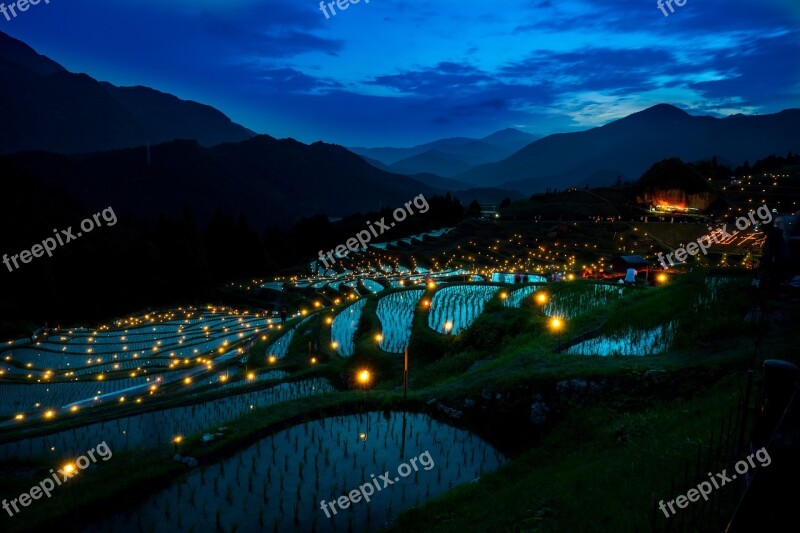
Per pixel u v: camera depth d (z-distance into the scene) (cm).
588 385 1697
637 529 862
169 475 1445
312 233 14962
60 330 5991
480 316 3144
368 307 4166
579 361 1916
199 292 9781
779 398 843
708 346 1870
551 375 1770
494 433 1717
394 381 2658
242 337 4931
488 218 12300
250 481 1423
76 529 1219
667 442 1184
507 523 1063
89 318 8094
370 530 1213
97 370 3947
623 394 1634
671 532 812
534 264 8250
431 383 2458
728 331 1927
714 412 1254
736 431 990
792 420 587
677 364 1681
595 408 1606
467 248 10069
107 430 1972
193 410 2241
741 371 1512
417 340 3216
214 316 6856
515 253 9181
